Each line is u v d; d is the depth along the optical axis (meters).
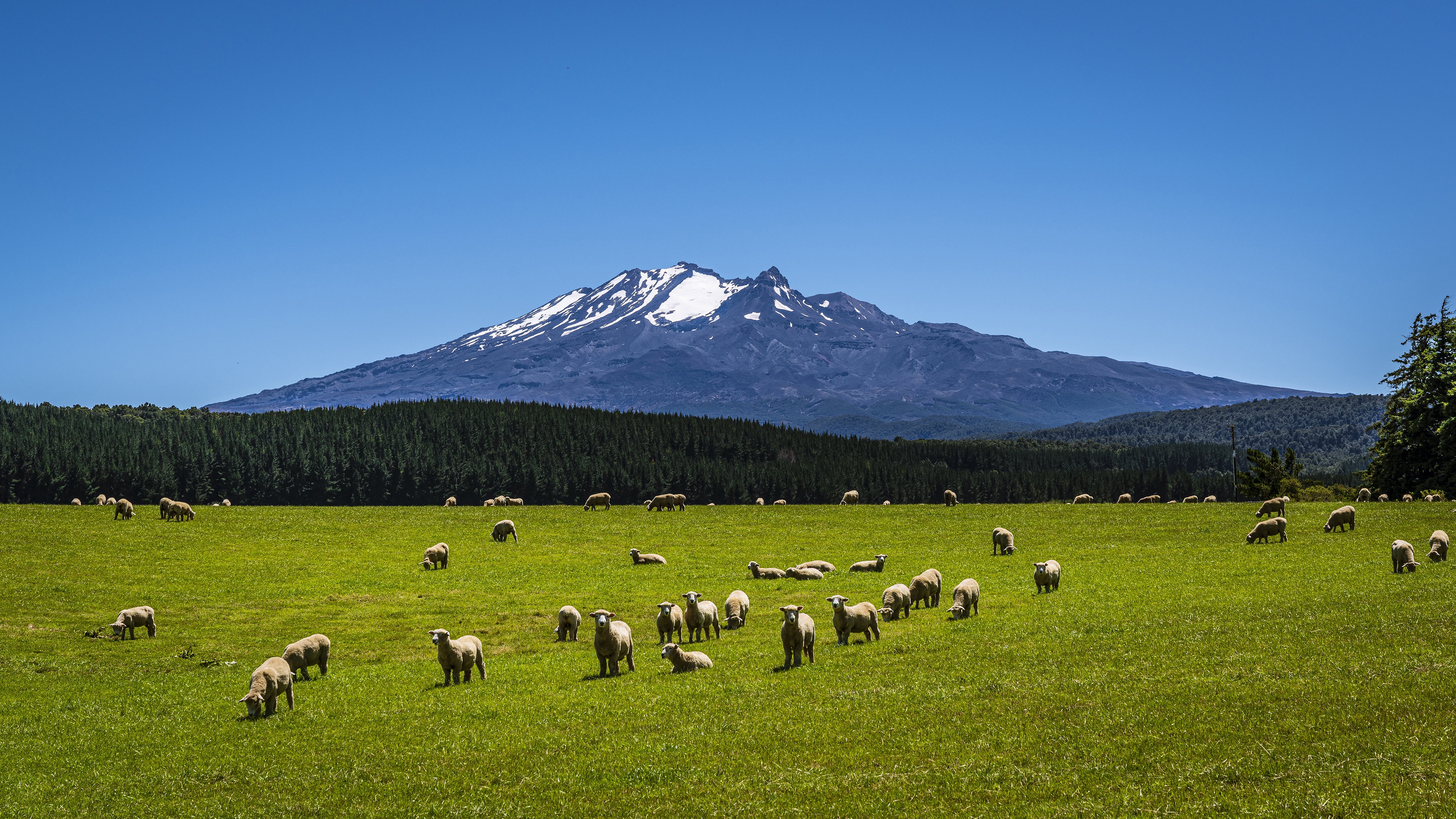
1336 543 46.75
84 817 16.77
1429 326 70.44
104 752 20.61
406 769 18.44
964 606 31.80
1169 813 14.31
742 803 15.84
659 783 16.97
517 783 17.33
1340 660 21.27
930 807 15.24
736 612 33.16
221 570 47.97
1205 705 18.84
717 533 62.22
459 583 44.94
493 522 67.50
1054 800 15.16
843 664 25.02
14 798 17.77
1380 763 15.30
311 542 57.88
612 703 22.30
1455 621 24.17
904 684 22.30
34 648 32.38
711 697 22.22
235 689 26.53
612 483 172.38
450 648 25.48
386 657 31.14
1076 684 21.20
